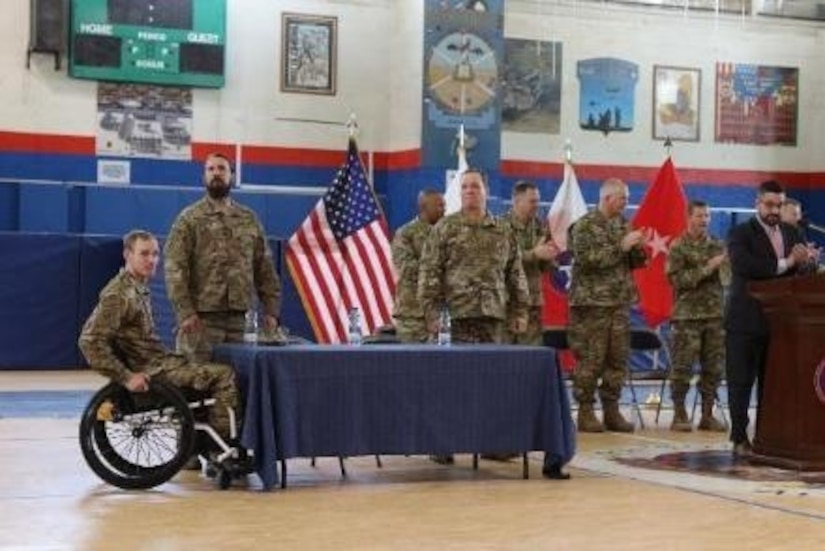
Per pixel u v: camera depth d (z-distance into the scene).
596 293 11.20
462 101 19.22
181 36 18.72
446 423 8.00
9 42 18.02
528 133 20.52
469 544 6.05
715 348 11.67
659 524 6.65
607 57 20.97
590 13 20.86
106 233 17.83
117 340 7.73
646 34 21.22
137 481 7.58
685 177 21.50
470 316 8.77
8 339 16.81
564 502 7.36
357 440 7.79
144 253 7.71
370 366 7.83
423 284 8.88
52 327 17.00
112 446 8.10
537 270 10.68
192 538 6.12
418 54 19.09
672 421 12.20
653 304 13.43
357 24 19.77
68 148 18.31
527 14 20.50
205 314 8.34
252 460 7.72
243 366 7.74
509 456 9.12
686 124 21.47
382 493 7.65
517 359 8.20
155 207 18.08
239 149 19.16
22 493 7.44
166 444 8.77
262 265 8.60
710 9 21.59
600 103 20.94
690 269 11.66
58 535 6.17
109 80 18.44
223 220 8.39
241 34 19.17
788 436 8.78
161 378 7.67
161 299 16.64
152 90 18.70
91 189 17.88
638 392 16.14
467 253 8.82
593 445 10.29
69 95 18.31
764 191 9.32
